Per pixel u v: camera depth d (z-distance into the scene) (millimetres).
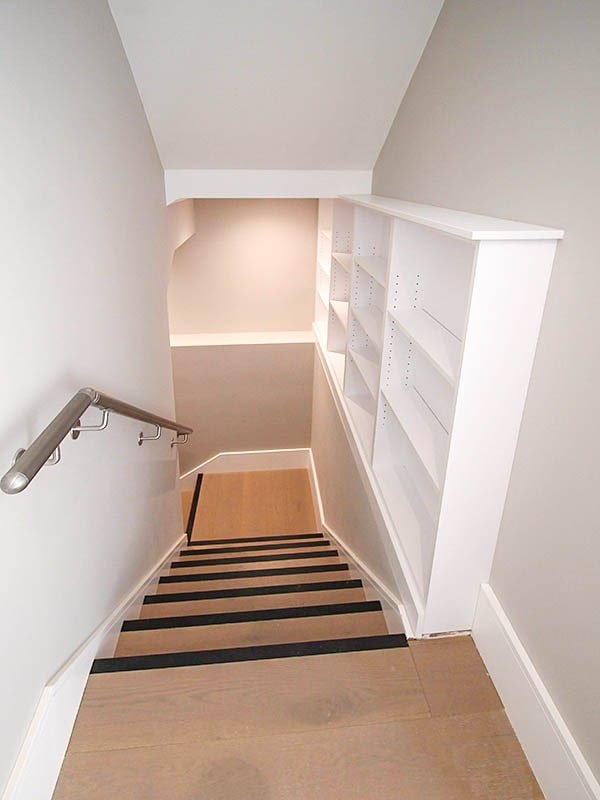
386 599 2115
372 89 2293
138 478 2234
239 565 3125
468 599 1734
